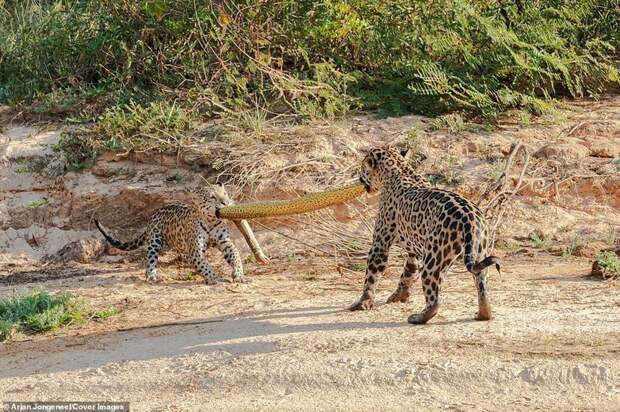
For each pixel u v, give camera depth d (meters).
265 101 16.48
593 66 16.97
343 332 9.90
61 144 16.19
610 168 14.61
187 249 13.46
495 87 16.58
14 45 19.53
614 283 11.52
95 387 9.23
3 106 18.09
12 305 11.90
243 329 10.47
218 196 13.23
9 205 15.63
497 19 17.17
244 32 17.08
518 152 15.07
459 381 8.46
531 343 9.11
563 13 17.09
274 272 13.40
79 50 18.64
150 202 15.13
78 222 15.36
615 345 8.93
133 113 16.08
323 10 17.16
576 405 7.96
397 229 10.79
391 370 8.69
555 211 14.20
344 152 15.17
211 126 16.06
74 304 11.99
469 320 10.02
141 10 17.91
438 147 15.23
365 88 17.31
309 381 8.74
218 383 8.95
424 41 16.91
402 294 11.09
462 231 9.52
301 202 11.65
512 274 12.30
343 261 13.67
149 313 11.76
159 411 8.50
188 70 17.12
